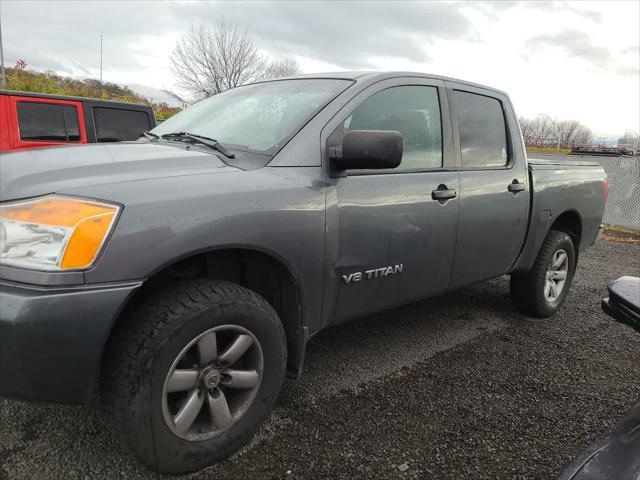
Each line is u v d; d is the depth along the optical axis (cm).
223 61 2478
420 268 291
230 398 220
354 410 263
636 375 321
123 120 716
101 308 169
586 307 466
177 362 188
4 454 213
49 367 166
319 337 362
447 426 253
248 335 210
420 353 340
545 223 385
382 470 218
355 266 254
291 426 246
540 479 217
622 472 135
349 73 291
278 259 220
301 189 228
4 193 178
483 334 381
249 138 253
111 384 183
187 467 199
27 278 166
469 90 341
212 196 198
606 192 463
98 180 187
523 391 294
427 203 286
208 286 200
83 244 168
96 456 215
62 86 1712
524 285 405
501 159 357
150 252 178
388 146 223
